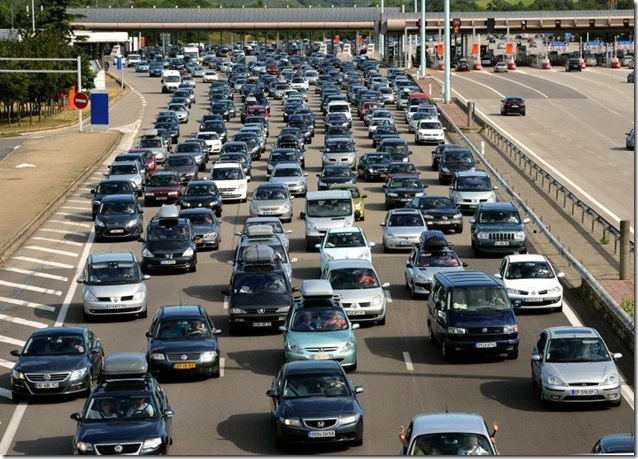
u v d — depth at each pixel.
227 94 162.00
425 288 53.59
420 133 111.19
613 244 63.81
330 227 65.25
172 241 61.19
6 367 43.81
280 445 33.03
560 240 65.12
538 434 34.19
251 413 37.19
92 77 175.62
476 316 42.97
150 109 156.38
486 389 39.53
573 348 37.81
